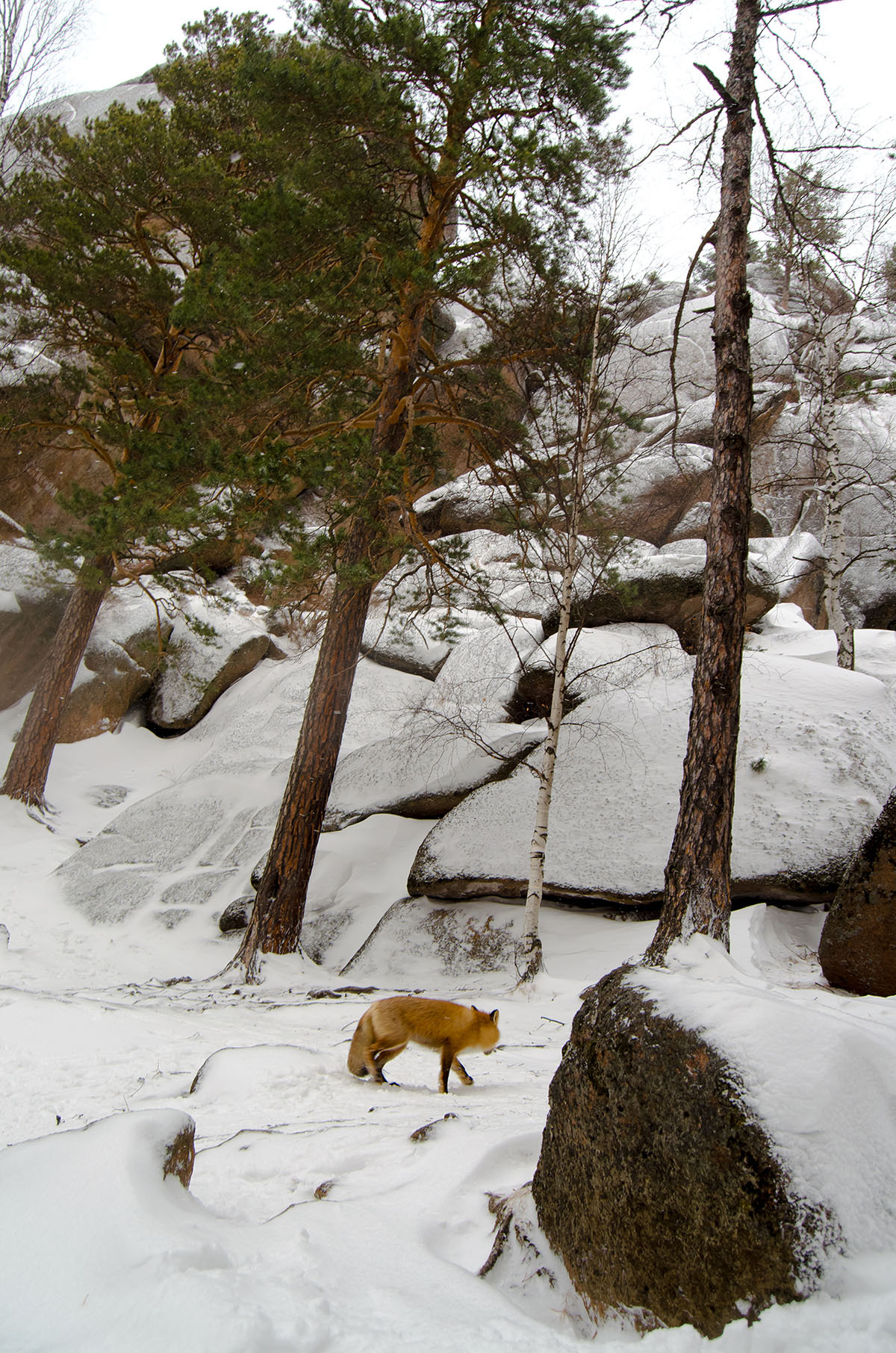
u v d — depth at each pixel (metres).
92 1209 2.46
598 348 13.59
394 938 13.37
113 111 20.38
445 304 15.97
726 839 7.77
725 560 8.25
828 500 18.78
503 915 13.08
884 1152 2.21
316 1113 5.11
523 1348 2.06
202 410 12.48
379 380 14.64
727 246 8.84
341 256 12.92
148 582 25.83
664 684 15.56
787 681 14.81
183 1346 1.93
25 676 23.25
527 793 14.41
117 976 13.06
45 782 20.06
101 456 19.22
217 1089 5.70
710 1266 2.16
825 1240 2.04
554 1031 8.65
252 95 13.02
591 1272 2.49
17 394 19.23
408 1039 5.85
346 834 16.33
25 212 18.89
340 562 12.61
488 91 12.88
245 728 22.56
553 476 14.06
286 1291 2.24
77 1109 5.29
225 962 13.88
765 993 2.64
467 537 23.22
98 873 16.78
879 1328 1.82
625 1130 2.49
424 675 22.70
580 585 17.42
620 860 12.46
